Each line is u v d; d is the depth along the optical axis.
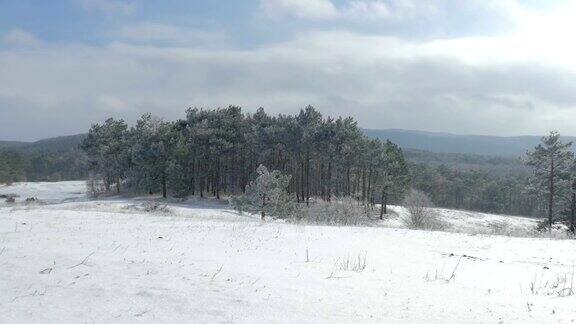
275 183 34.50
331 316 5.98
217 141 67.25
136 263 8.31
